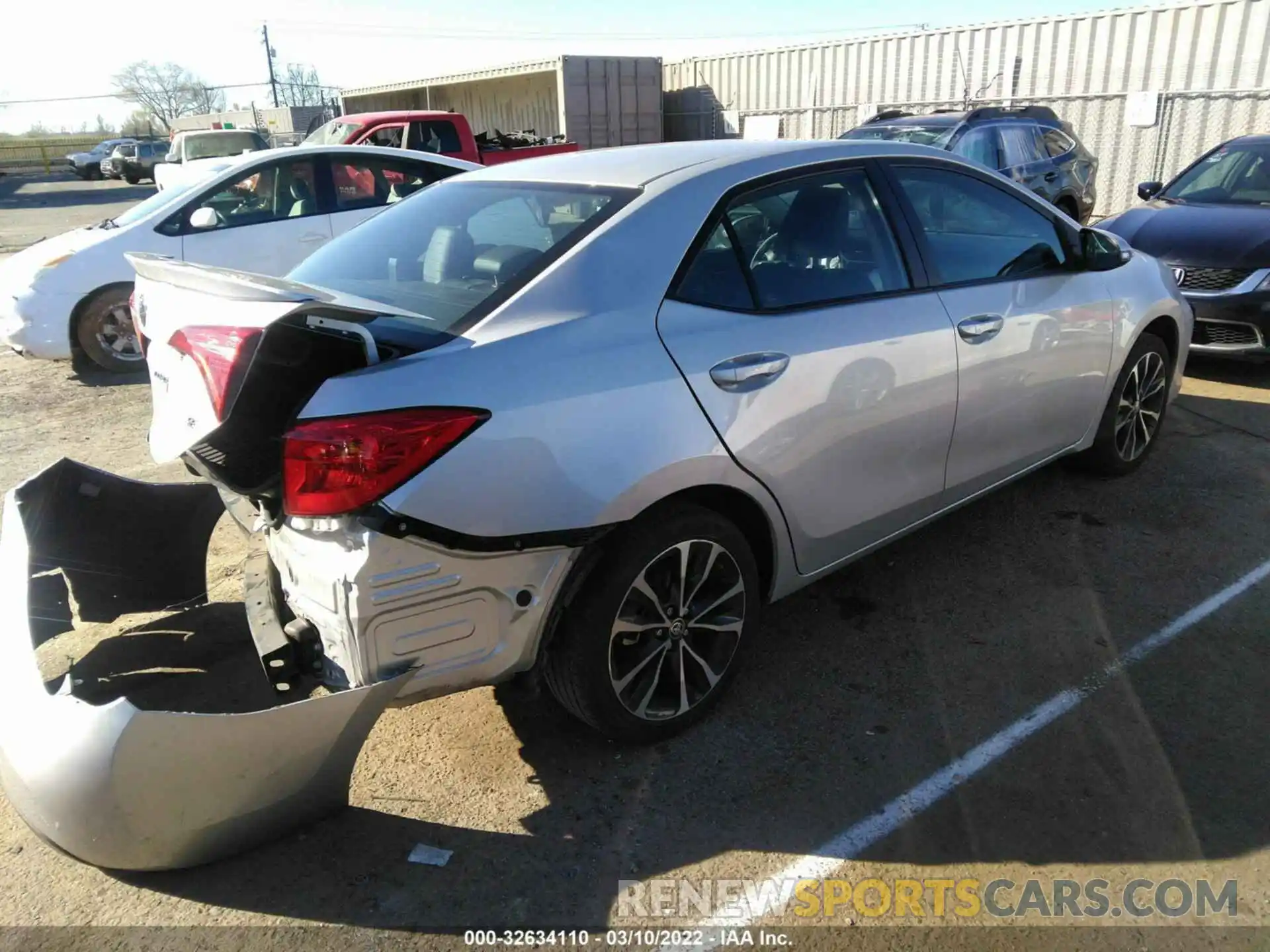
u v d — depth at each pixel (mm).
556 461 2377
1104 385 4242
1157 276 4559
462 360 2336
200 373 2271
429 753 2865
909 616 3561
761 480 2811
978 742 2842
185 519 3518
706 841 2492
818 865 2402
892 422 3172
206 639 3516
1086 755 2764
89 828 2139
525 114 20516
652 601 2686
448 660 2369
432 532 2229
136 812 2135
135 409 6660
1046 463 4141
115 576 3352
